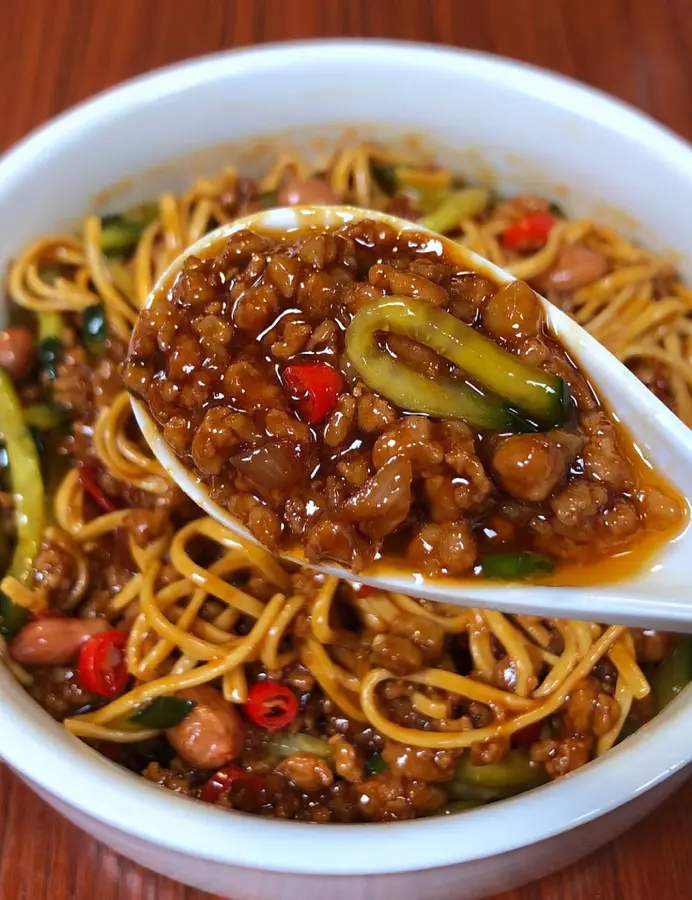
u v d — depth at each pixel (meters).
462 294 0.24
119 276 0.31
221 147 0.32
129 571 0.28
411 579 0.23
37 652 0.26
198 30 0.37
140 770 0.26
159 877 0.26
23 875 0.26
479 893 0.25
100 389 0.29
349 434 0.23
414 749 0.25
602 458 0.23
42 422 0.29
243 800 0.25
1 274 0.30
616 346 0.30
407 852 0.21
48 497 0.29
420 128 0.32
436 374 0.23
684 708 0.23
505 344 0.23
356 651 0.27
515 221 0.32
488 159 0.32
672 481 0.24
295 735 0.27
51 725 0.23
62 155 0.30
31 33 0.36
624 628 0.26
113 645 0.27
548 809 0.22
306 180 0.31
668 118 0.35
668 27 0.37
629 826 0.25
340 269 0.24
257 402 0.23
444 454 0.22
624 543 0.23
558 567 0.23
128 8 0.37
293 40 0.36
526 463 0.22
